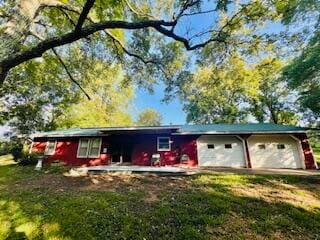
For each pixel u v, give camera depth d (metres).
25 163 13.75
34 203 6.09
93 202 6.04
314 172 10.58
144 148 14.64
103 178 9.41
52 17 6.67
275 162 13.46
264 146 13.91
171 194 6.78
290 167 13.23
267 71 17.97
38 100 19.95
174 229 4.57
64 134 15.06
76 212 5.37
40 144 15.50
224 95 26.02
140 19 6.61
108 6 6.29
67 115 23.02
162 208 5.57
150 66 8.46
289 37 5.79
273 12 5.26
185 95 9.35
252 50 5.96
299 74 11.30
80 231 4.49
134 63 8.50
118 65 8.82
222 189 7.18
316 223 4.75
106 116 26.00
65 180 9.07
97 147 14.98
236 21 5.38
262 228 4.55
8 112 18.39
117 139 15.71
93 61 8.69
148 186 7.84
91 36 7.62
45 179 9.34
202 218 4.98
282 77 13.23
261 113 25.84
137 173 10.53
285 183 7.90
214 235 4.33
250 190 7.05
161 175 9.89
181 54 8.02
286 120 24.72
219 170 11.48
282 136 13.99
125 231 4.49
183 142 14.52
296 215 5.09
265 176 8.98
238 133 13.58
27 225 4.75
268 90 24.27
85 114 23.69
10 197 6.74
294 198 6.26
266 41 5.76
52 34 7.14
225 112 27.05
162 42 7.98
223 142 14.38
